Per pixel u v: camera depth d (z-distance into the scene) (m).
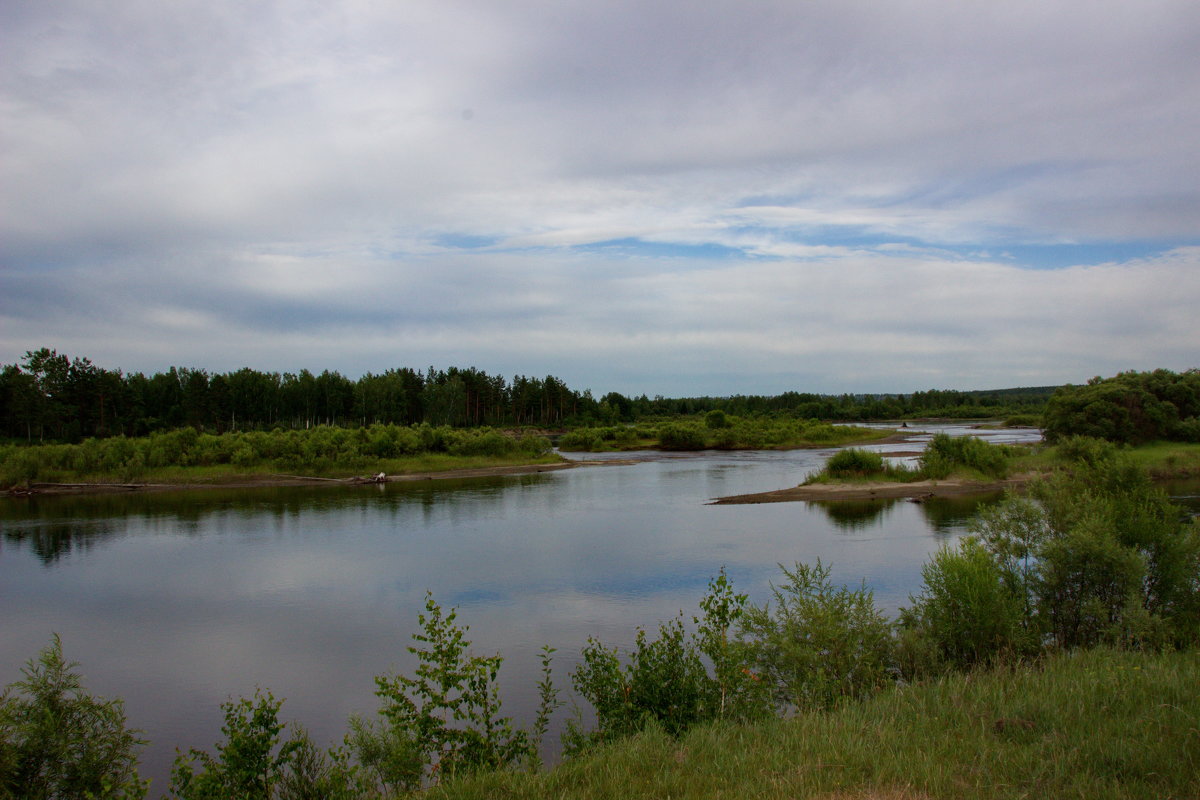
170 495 58.78
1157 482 51.69
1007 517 16.39
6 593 28.05
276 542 37.94
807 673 11.69
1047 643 13.66
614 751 8.60
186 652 21.08
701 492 56.81
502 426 156.50
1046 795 6.23
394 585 28.12
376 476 67.25
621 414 175.25
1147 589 14.38
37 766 8.71
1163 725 7.48
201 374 111.88
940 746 7.59
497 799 7.45
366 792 9.56
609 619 22.81
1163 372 74.62
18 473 60.91
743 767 7.45
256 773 9.03
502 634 21.62
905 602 22.95
